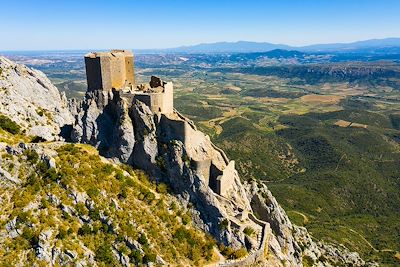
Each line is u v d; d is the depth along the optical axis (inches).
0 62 5157.5
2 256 3112.7
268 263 3860.7
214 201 3917.3
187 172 3969.0
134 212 3602.4
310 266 5447.8
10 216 3302.2
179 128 4001.0
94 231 3380.9
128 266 3309.5
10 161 3671.3
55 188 3494.1
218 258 3688.5
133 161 4089.6
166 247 3540.8
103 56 4168.3
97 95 4254.4
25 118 4778.5
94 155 3946.9
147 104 4074.8
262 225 4126.5
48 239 3201.3
